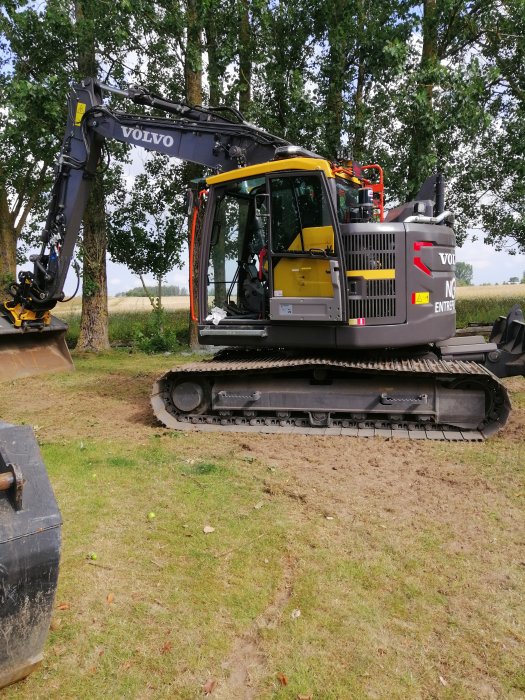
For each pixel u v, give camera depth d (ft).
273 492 15.79
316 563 12.00
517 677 8.82
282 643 9.52
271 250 21.18
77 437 21.53
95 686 8.51
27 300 30.37
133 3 39.55
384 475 17.21
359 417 21.98
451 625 10.04
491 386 20.62
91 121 27.53
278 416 22.52
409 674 8.85
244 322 22.15
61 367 34.71
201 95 45.57
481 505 14.98
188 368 22.15
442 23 44.80
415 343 21.08
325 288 20.67
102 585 11.14
